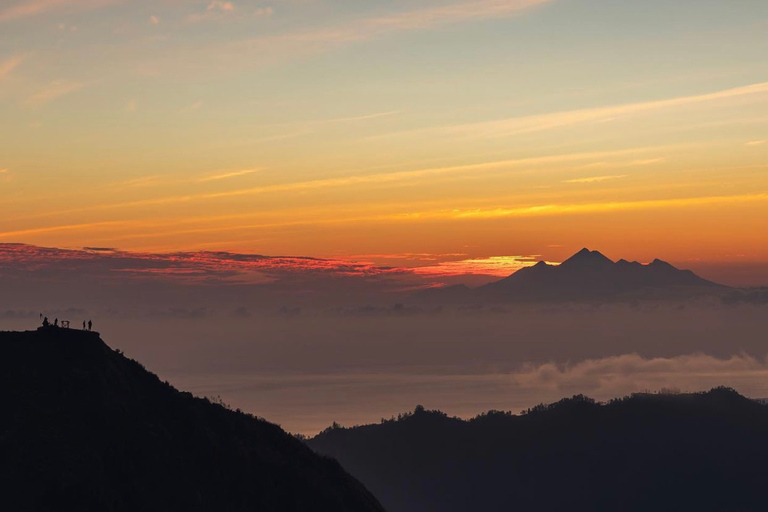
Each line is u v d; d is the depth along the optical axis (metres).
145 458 68.69
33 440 66.19
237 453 75.00
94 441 67.81
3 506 60.56
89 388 72.75
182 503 66.69
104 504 62.59
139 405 74.75
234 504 69.44
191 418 76.12
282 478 74.94
